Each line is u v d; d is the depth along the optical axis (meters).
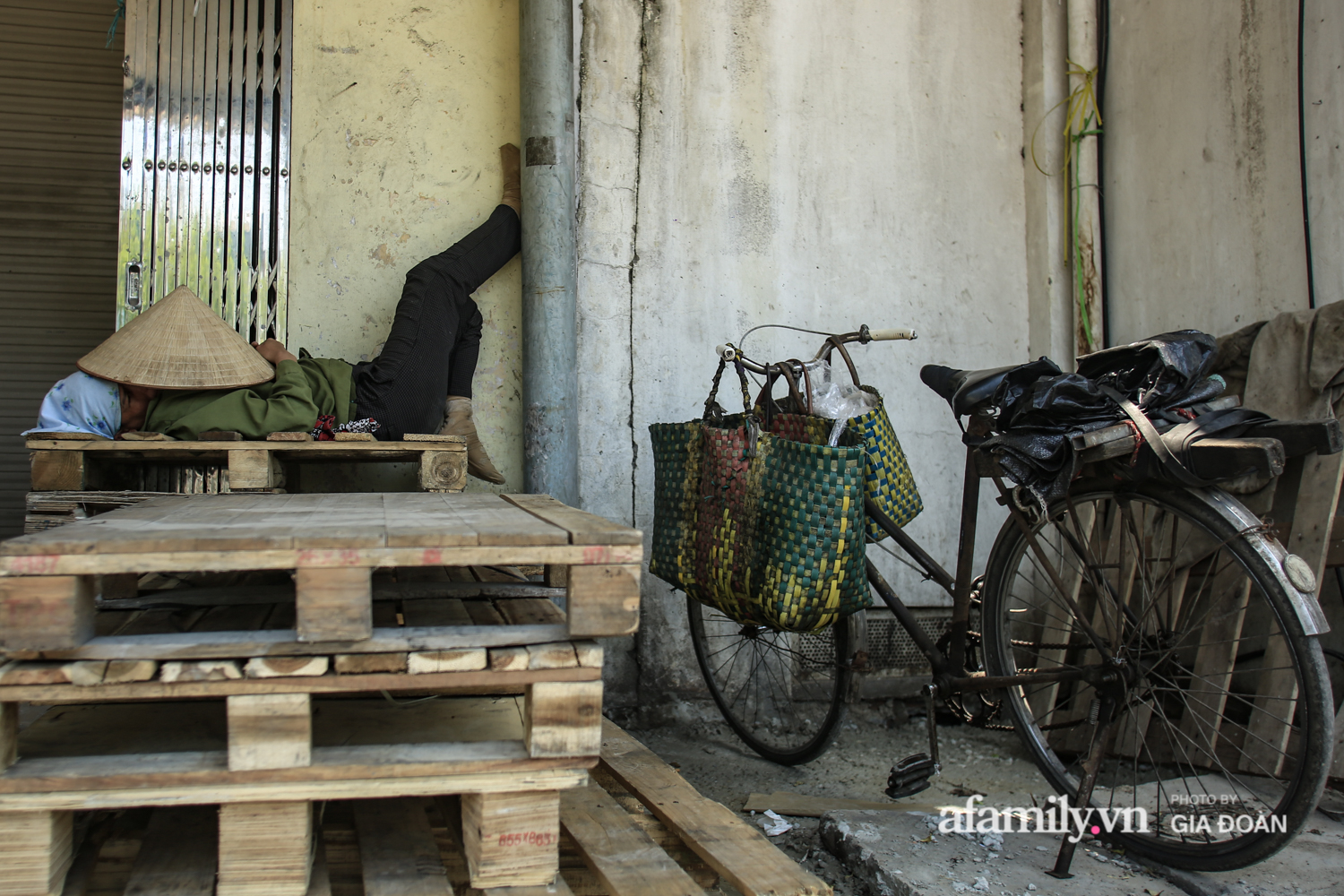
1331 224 3.24
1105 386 2.28
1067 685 3.51
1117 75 4.25
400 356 3.42
